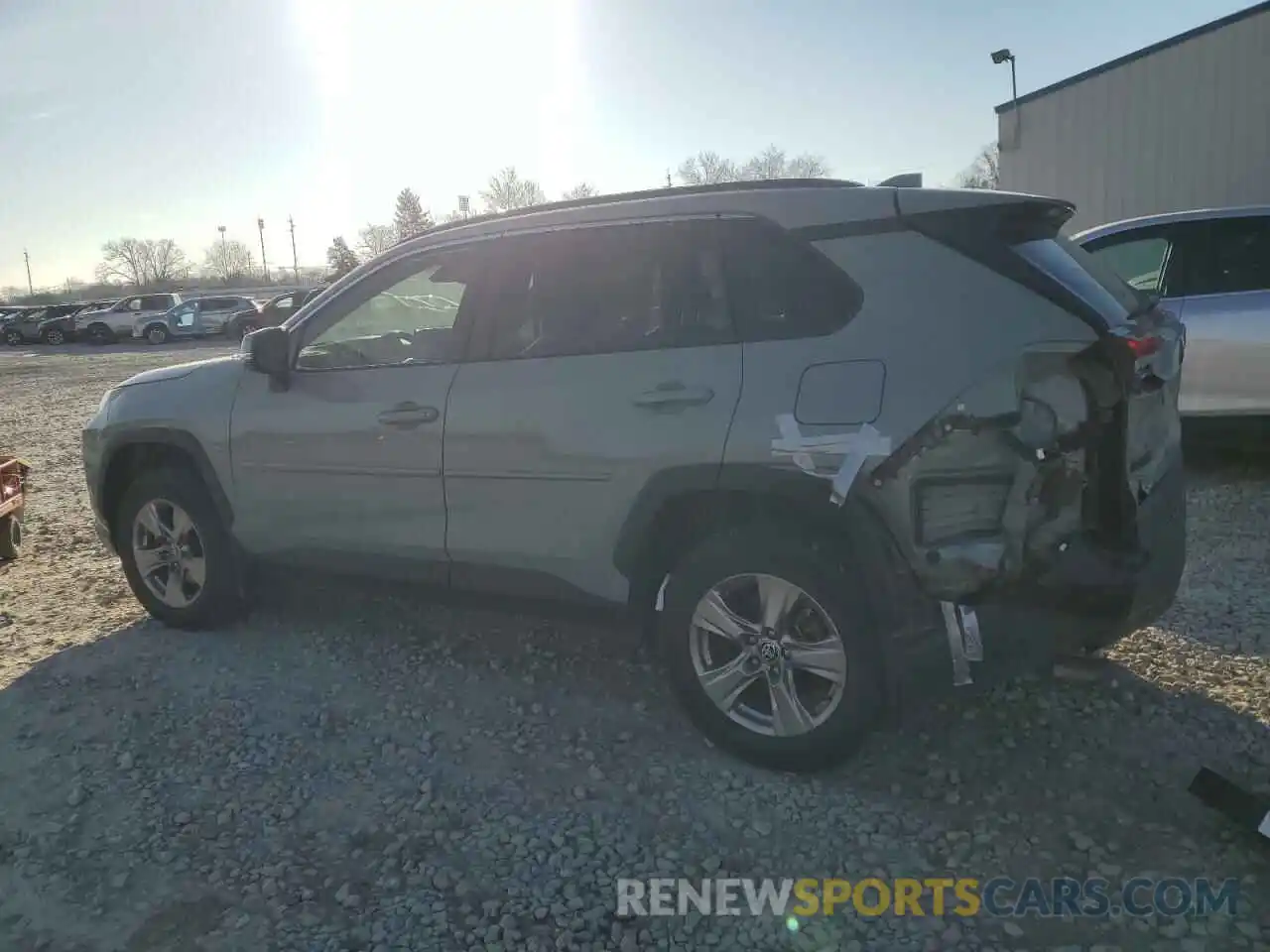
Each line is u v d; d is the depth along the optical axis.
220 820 3.29
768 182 3.57
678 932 2.70
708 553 3.41
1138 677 4.00
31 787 3.53
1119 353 2.92
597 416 3.56
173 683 4.34
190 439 4.66
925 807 3.21
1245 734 3.54
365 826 3.23
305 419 4.30
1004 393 2.93
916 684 3.12
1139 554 3.07
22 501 6.73
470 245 4.02
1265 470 7.22
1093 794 3.23
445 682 4.27
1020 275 3.02
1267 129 12.77
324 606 5.24
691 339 3.46
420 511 4.05
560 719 3.90
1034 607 3.00
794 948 2.63
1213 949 2.55
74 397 18.36
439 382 3.98
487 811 3.29
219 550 4.75
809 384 3.19
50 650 4.83
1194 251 6.94
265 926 2.77
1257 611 4.59
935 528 3.01
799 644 3.30
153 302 38.75
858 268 3.21
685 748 3.63
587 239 3.73
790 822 3.16
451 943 2.68
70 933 2.77
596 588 3.69
